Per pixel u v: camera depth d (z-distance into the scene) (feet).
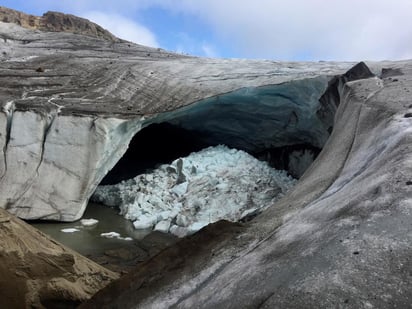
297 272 6.04
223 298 6.54
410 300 4.80
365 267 5.53
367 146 11.24
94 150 23.59
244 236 9.25
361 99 16.14
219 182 27.40
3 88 26.61
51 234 21.85
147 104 27.78
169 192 27.14
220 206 25.26
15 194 22.72
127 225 24.38
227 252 8.70
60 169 23.43
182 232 23.06
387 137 10.30
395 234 6.02
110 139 24.18
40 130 23.44
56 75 30.91
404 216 6.38
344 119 16.40
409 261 5.41
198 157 30.76
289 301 5.35
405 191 7.04
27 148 23.26
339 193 8.95
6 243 10.43
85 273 11.25
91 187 24.18
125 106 26.91
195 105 28.55
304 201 10.19
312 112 28.76
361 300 4.98
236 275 7.23
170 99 28.43
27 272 10.19
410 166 7.80
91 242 21.24
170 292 7.89
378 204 7.04
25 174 23.06
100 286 11.14
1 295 9.59
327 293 5.23
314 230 7.45
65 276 10.58
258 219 10.39
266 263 7.05
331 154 13.46
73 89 28.73
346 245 6.18
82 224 23.72
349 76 23.27
